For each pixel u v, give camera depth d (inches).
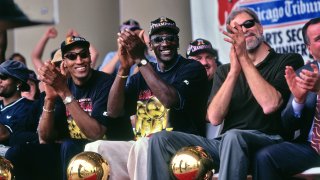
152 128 282.2
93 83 299.7
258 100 255.8
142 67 272.7
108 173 225.9
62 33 464.1
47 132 296.0
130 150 260.4
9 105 334.3
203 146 257.1
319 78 240.1
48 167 287.0
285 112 254.4
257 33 271.4
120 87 279.9
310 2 365.4
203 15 401.7
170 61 285.1
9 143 326.3
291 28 370.9
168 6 437.1
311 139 254.2
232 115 268.5
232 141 240.2
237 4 386.9
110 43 470.3
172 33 284.0
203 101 288.2
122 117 293.4
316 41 261.1
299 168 245.1
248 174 256.1
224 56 395.5
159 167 247.1
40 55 437.7
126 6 442.9
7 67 336.2
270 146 245.6
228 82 261.6
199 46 339.0
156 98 282.4
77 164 222.2
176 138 252.2
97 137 286.4
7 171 235.3
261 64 270.5
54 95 290.5
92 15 467.8
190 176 213.5
